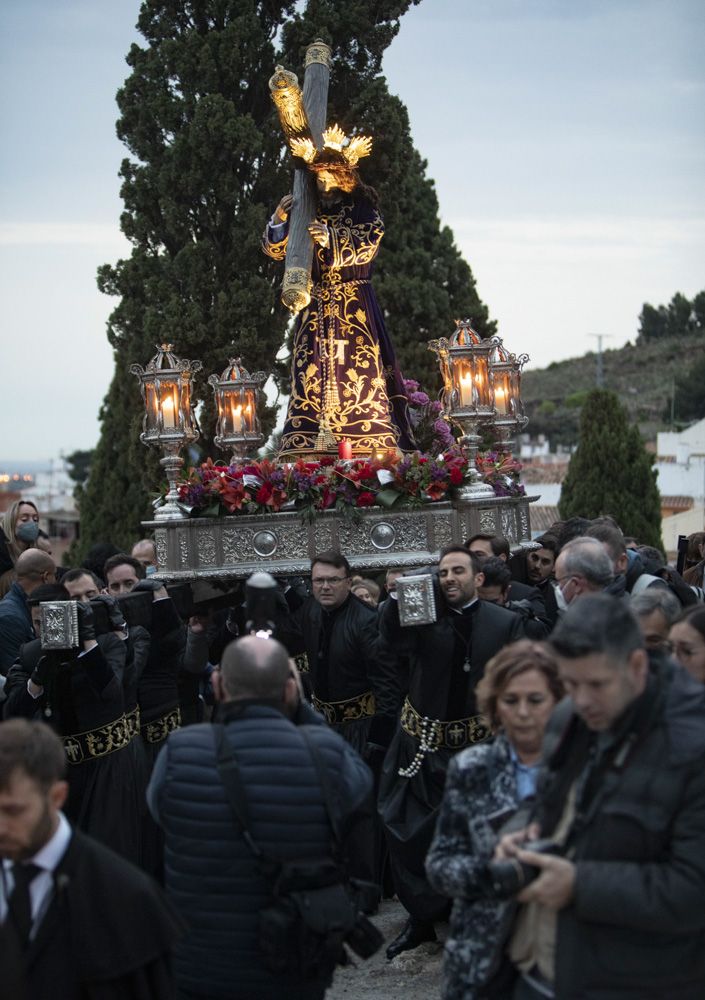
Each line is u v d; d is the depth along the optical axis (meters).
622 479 26.75
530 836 3.51
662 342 100.00
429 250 21.73
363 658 7.37
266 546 9.23
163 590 7.18
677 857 3.36
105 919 3.30
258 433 11.05
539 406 96.81
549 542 8.69
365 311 10.64
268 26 17.59
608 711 3.36
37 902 3.33
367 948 4.07
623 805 3.38
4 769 3.20
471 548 7.95
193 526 9.24
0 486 63.94
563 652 3.34
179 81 17.06
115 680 6.37
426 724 6.44
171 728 7.41
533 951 3.54
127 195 17.08
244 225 16.58
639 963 3.36
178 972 3.96
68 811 6.49
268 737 3.98
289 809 3.89
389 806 6.52
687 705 3.45
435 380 21.02
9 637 7.94
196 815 3.91
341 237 10.55
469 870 3.56
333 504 9.24
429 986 6.11
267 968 3.90
